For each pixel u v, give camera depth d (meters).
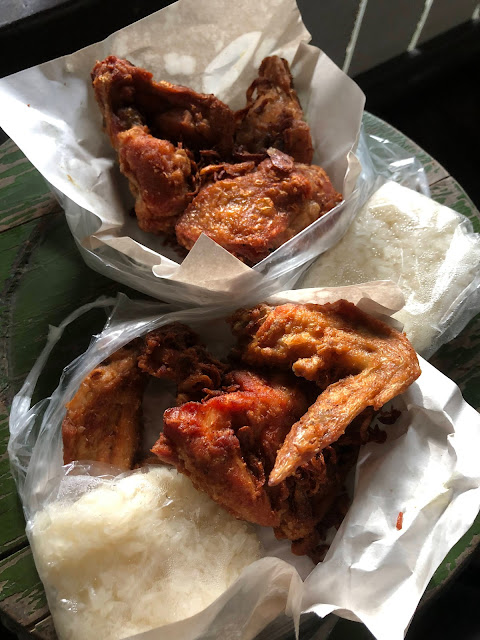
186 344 0.30
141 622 0.25
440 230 0.32
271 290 0.30
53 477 0.28
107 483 0.27
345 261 0.32
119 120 0.31
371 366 0.26
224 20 0.33
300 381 0.28
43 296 0.33
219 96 0.36
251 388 0.27
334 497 0.28
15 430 0.29
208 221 0.30
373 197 0.33
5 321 0.32
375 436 0.28
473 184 0.56
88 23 0.43
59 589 0.25
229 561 0.26
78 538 0.26
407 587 0.25
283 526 0.27
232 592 0.24
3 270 0.33
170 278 0.29
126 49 0.33
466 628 0.36
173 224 0.32
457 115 0.57
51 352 0.31
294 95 0.33
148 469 0.28
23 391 0.30
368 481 0.27
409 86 0.56
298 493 0.27
